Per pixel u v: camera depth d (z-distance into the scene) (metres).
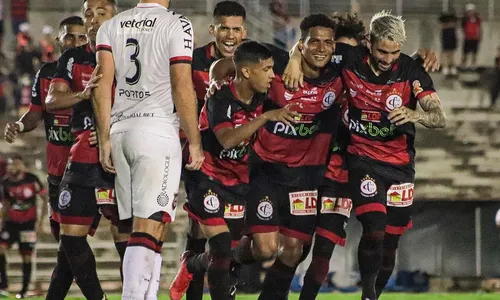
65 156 22.97
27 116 23.38
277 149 21.14
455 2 73.12
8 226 41.91
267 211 20.92
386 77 21.23
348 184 21.81
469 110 62.41
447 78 66.44
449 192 56.19
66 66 21.16
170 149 16.67
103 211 21.00
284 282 21.75
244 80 19.16
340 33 22.44
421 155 58.72
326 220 21.98
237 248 21.59
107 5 20.84
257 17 65.75
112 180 20.69
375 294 21.95
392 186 22.11
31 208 42.31
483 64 71.94
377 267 21.69
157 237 16.64
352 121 21.69
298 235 21.50
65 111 22.72
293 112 18.30
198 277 22.39
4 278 42.56
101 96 17.02
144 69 16.81
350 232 53.16
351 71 21.23
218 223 19.98
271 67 19.22
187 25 16.88
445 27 66.56
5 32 67.06
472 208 56.72
